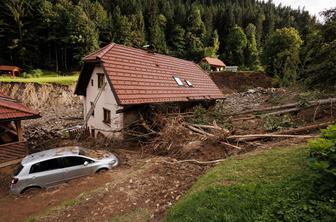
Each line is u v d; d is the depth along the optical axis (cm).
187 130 1236
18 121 1265
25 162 849
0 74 4497
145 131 1445
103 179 856
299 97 1778
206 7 10994
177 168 835
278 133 994
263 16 10188
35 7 5812
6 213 684
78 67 6034
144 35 7562
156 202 613
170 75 1825
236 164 664
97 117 1672
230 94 3656
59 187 838
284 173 520
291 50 4003
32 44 5628
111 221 552
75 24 5719
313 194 400
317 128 968
